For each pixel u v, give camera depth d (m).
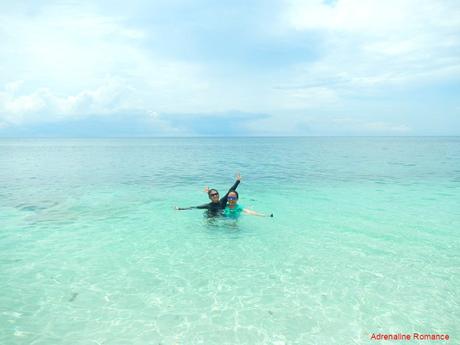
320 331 4.80
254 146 90.44
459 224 10.24
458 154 46.06
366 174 22.95
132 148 77.38
